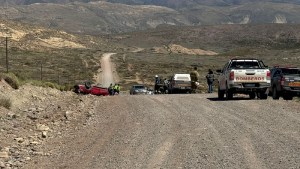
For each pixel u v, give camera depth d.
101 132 13.27
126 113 17.92
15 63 111.62
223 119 15.79
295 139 11.89
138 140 11.93
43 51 163.62
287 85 24.44
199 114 17.28
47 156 10.02
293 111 17.92
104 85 94.00
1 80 21.22
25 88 23.11
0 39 182.12
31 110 17.59
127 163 9.28
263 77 23.59
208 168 8.80
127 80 104.69
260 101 22.31
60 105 20.45
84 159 9.70
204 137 12.30
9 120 14.34
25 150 10.50
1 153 9.77
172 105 20.86
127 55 168.38
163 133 13.02
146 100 24.02
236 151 10.41
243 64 24.34
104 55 162.75
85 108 19.75
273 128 13.72
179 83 39.56
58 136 12.58
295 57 172.75
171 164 9.17
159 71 116.62
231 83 23.41
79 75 105.00
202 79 87.88
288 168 8.75
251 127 13.94
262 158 9.66
